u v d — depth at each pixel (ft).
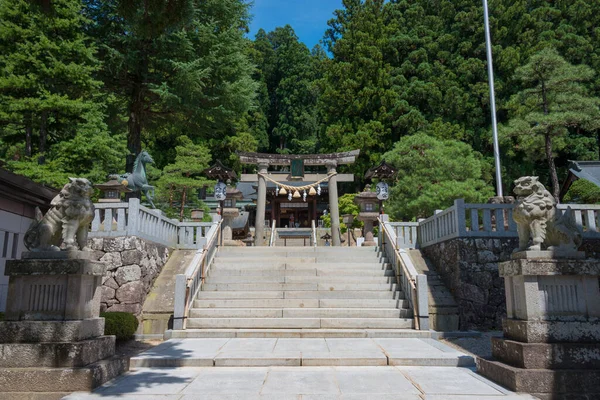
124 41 65.82
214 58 70.59
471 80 111.86
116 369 17.85
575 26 114.01
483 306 30.42
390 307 31.32
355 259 39.09
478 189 75.61
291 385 16.62
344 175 57.67
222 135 128.36
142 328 30.09
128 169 70.69
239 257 38.99
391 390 15.85
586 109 63.67
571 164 69.82
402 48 123.03
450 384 16.71
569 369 15.08
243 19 81.82
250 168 132.46
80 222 18.08
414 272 30.35
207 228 41.91
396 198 76.13
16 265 16.47
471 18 112.27
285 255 40.37
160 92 65.57
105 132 57.31
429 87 110.11
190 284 29.94
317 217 119.14
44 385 15.01
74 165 55.16
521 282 16.60
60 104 49.80
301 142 148.77
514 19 113.80
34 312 16.42
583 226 32.91
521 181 17.94
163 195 79.97
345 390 15.87
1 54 50.37
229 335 27.35
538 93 71.72
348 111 117.60
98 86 56.39
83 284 17.07
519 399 14.39
